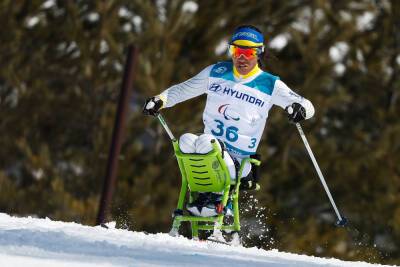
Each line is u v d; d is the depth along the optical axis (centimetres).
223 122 1914
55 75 6475
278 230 5831
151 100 1923
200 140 1791
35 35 6469
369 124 6725
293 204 6347
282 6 6694
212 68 1952
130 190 5766
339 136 6662
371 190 6325
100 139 6084
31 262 1058
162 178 5991
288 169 6378
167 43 6231
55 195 5706
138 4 6369
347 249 5891
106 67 6353
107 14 6341
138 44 6253
